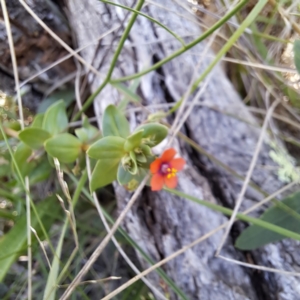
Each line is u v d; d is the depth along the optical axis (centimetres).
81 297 11
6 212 11
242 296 8
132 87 10
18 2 10
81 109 11
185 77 10
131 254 11
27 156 10
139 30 11
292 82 11
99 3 11
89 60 11
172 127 9
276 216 8
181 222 9
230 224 8
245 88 11
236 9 7
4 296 10
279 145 10
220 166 9
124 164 8
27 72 12
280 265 8
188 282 9
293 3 11
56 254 8
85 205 12
